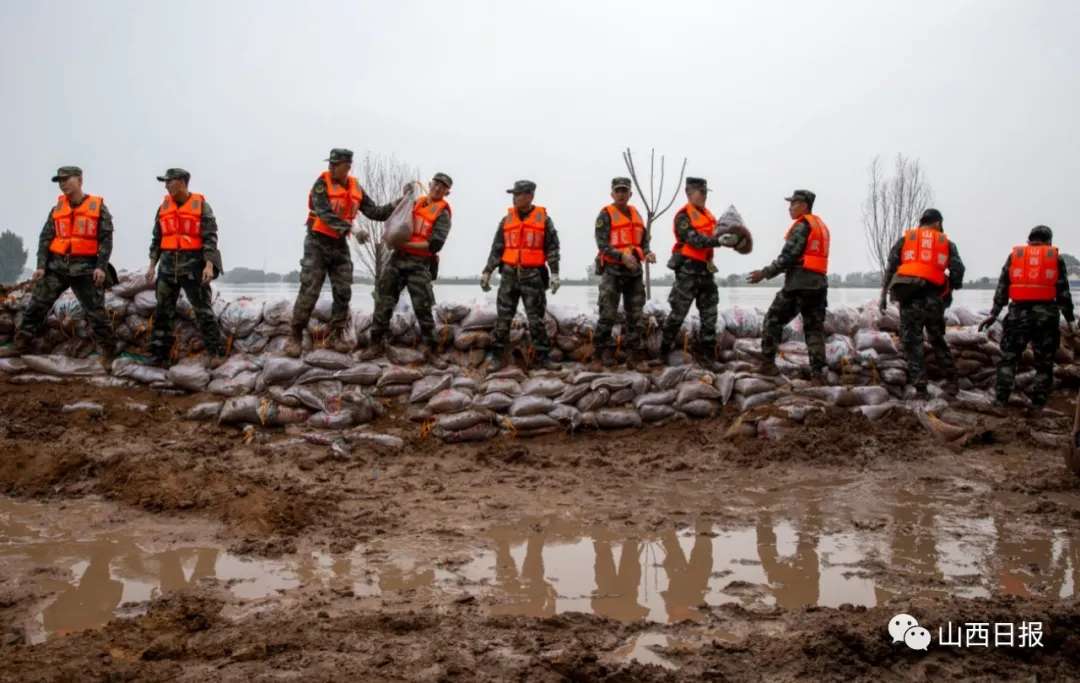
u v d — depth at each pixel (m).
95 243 8.02
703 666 3.35
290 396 7.34
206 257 7.76
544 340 8.16
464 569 4.48
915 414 7.76
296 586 4.20
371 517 5.33
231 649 3.41
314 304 7.75
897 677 3.33
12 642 3.53
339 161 7.55
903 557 4.70
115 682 3.14
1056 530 5.19
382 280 7.89
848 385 8.10
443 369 7.95
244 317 8.29
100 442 6.71
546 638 3.58
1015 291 8.26
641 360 8.44
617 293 8.07
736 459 6.82
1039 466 6.70
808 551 4.80
